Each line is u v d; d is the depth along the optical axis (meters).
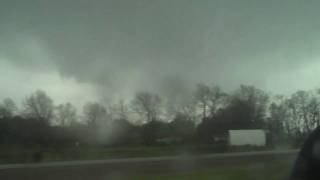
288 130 93.25
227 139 76.44
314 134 5.46
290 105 95.69
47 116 79.25
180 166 25.59
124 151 56.56
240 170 25.36
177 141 84.44
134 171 23.80
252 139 73.38
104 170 22.81
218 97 90.56
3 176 19.67
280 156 30.27
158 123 85.44
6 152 46.66
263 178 23.38
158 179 22.94
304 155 5.47
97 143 79.12
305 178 5.40
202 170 26.17
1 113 75.69
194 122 88.06
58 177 21.39
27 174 20.41
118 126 82.81
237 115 93.81
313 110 94.06
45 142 76.31
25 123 76.62
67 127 81.62
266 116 97.06
